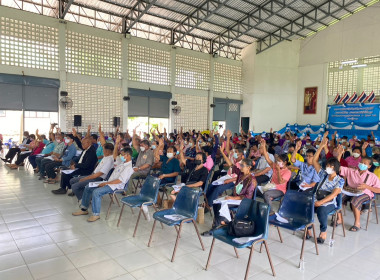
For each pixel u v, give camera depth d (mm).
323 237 3889
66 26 12570
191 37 17047
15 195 6027
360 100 16953
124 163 4930
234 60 19328
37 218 4691
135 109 15195
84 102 13461
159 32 15773
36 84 12055
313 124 19297
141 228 4332
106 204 5531
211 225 4516
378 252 3641
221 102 18672
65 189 6180
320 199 3975
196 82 17484
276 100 19734
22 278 2906
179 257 3408
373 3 16547
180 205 3789
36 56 12078
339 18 17688
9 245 3682
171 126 16562
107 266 3170
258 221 3082
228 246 3748
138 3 12711
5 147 13867
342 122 17750
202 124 18016
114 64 14141
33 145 9141
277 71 19688
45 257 3367
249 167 4211
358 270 3180
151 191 4406
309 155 4820
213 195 4785
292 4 15023
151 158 6031
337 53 18141
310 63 19453
